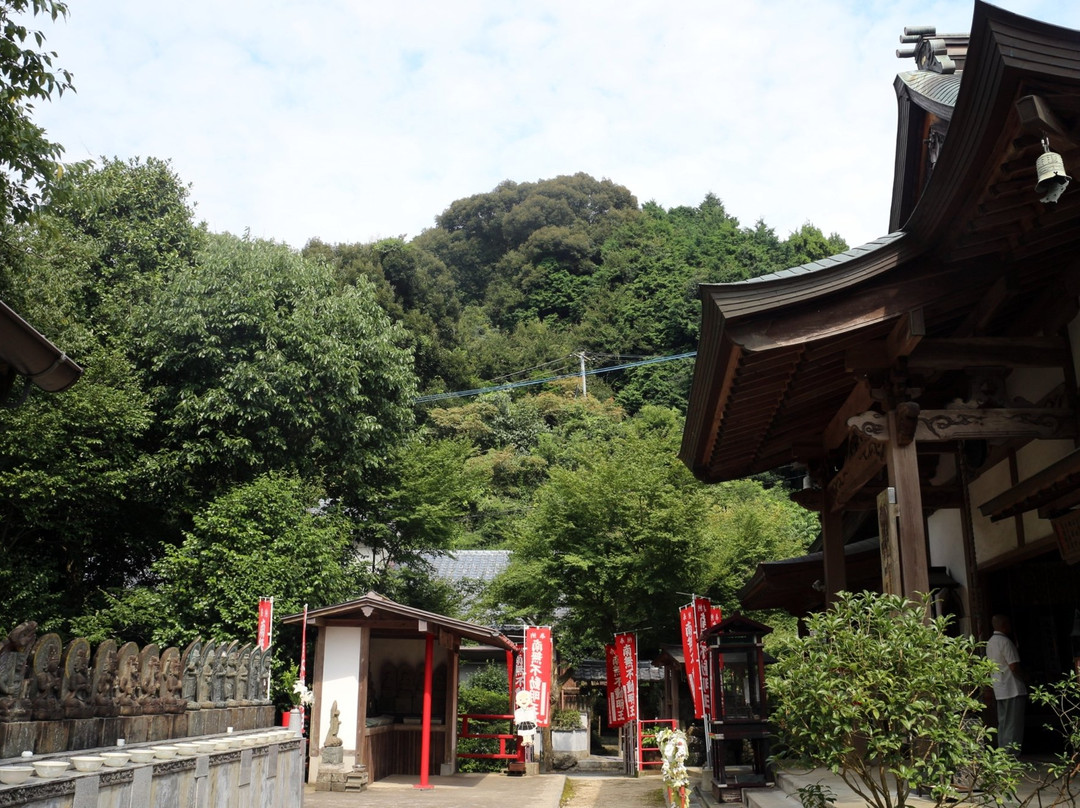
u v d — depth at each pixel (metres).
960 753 4.59
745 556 21.78
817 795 5.41
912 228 6.17
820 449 9.65
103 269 17.94
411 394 19.42
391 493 19.33
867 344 6.85
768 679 5.09
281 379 16.77
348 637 12.52
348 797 11.20
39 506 14.57
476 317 53.56
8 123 7.94
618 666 18.22
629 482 19.48
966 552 8.34
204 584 14.77
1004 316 7.63
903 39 10.60
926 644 4.76
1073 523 6.88
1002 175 5.24
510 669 17.75
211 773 6.13
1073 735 5.09
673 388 43.50
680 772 9.77
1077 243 6.46
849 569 11.86
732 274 48.31
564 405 41.25
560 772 19.48
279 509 15.38
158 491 16.28
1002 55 4.52
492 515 32.78
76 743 5.38
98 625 14.49
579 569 19.66
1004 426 6.67
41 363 5.33
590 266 56.47
